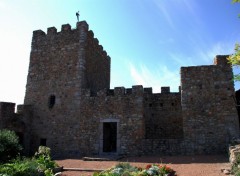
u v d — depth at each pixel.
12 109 21.33
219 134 17.78
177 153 17.95
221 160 14.66
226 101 18.22
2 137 16.75
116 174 11.11
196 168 12.70
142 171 11.38
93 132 20.23
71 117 21.20
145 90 23.27
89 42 23.55
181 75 19.25
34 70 23.70
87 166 15.13
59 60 22.94
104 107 20.42
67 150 20.62
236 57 8.24
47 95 22.56
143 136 19.59
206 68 18.97
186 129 18.20
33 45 24.38
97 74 24.84
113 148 22.25
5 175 10.66
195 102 18.56
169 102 22.55
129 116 19.61
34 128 22.25
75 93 21.50
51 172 12.70
